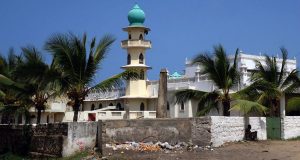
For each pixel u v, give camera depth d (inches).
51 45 1055.0
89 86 1114.1
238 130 1170.0
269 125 1322.6
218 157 847.7
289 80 1540.4
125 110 2313.0
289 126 1368.1
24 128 1127.0
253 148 1013.2
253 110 1493.6
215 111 1626.5
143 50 2418.8
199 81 2007.9
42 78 1083.9
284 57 1562.5
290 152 940.0
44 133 1042.1
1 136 1217.4
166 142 987.9
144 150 924.6
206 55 1320.1
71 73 1073.5
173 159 825.5
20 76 1108.5
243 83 1726.1
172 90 2064.5
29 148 1092.5
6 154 1122.7
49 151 996.6
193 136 995.9
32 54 1137.4
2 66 1352.1
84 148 974.4
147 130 1000.2
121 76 1131.9
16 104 1294.3
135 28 2418.8
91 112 2068.2
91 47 1085.8
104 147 920.3
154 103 2321.6
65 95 1173.1
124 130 985.5
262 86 1349.7
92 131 992.9
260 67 1557.6
